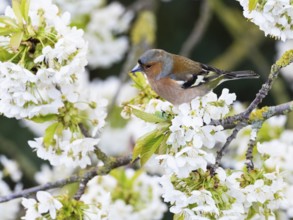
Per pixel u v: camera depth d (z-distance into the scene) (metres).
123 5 23.28
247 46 20.19
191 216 8.30
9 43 9.45
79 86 10.30
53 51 9.22
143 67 10.57
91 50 17.22
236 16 20.16
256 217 9.20
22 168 18.70
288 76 21.19
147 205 12.76
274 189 8.91
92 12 17.02
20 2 9.84
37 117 9.95
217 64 20.11
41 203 9.31
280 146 12.10
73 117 10.06
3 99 9.27
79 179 10.30
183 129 8.52
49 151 10.02
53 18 9.70
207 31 22.98
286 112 9.44
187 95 10.37
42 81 9.30
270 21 8.67
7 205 15.01
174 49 23.11
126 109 10.40
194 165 8.38
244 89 22.97
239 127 9.10
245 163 9.26
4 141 18.69
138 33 17.33
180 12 23.11
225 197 8.60
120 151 17.11
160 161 8.94
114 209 12.45
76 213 9.55
